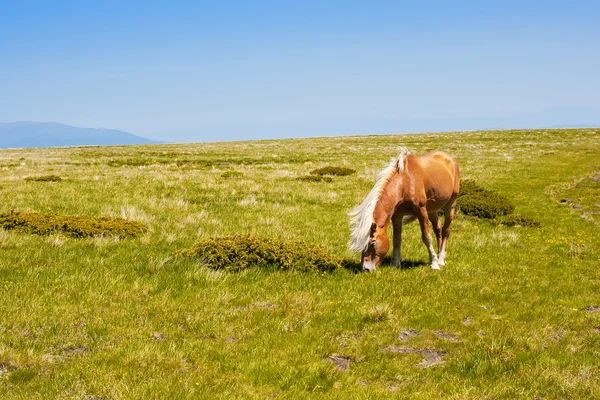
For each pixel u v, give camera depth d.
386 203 10.73
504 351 7.07
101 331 7.46
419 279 10.77
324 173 32.44
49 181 24.84
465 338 7.92
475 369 6.71
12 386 5.81
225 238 11.87
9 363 6.35
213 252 11.34
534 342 7.63
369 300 9.41
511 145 58.94
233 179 27.36
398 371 6.78
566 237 16.27
